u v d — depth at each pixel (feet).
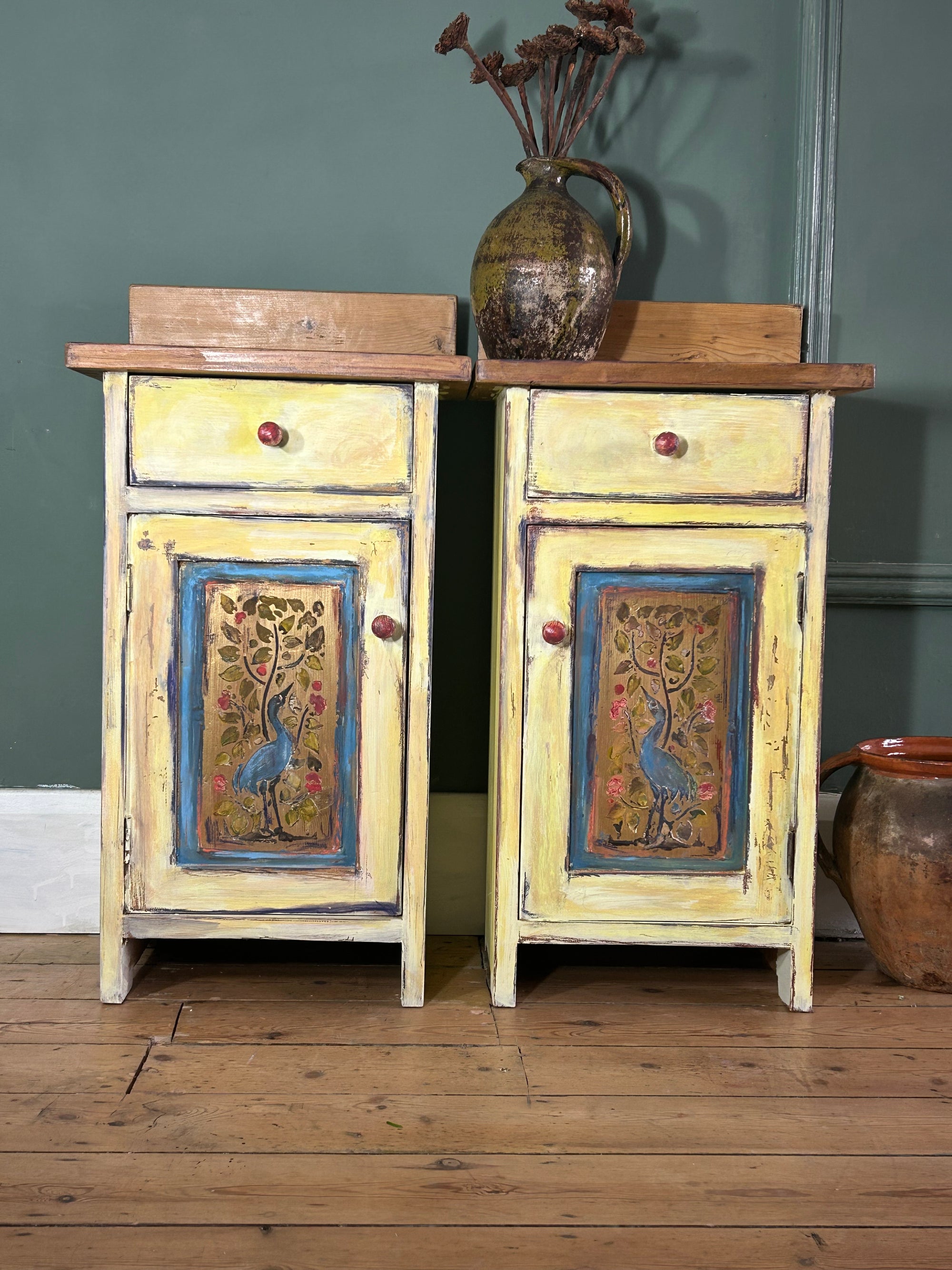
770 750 5.29
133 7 6.21
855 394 6.50
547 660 5.23
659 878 5.32
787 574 5.24
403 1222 3.60
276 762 5.23
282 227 6.34
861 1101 4.49
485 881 6.55
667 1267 3.41
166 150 6.28
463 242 6.40
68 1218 3.57
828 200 6.35
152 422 5.08
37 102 6.20
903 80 6.38
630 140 6.41
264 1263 3.37
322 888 5.28
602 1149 4.07
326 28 6.29
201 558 5.14
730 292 6.51
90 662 6.42
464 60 6.33
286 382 5.09
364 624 5.20
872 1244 3.55
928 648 6.66
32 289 6.26
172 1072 4.59
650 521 5.19
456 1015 5.27
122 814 5.21
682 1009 5.43
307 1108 4.32
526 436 5.16
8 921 6.34
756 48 6.40
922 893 5.38
